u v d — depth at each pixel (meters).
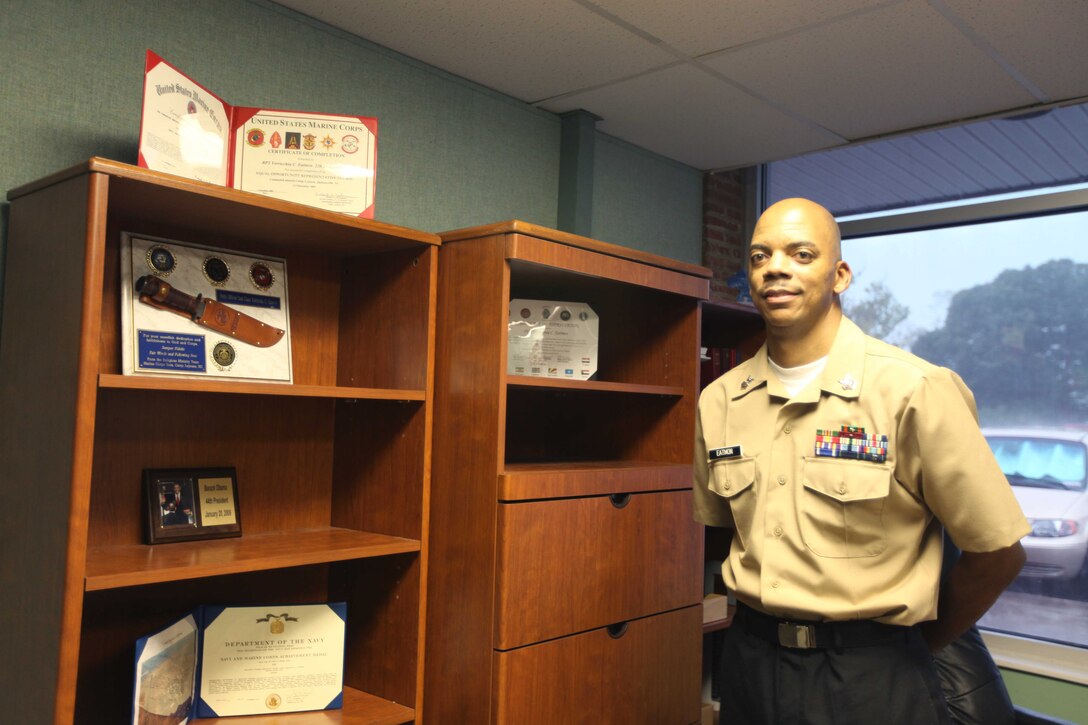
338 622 1.86
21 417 1.53
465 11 2.14
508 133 2.72
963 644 1.95
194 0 1.97
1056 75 2.47
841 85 2.59
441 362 1.96
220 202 1.57
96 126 1.80
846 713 1.41
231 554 1.65
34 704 1.40
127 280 1.64
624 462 2.39
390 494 1.96
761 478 1.56
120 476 1.75
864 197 3.51
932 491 1.41
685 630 2.25
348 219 1.75
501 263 1.84
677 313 2.41
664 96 2.71
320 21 2.21
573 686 1.92
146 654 1.52
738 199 3.76
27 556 1.47
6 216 1.67
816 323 1.52
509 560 1.78
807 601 1.44
